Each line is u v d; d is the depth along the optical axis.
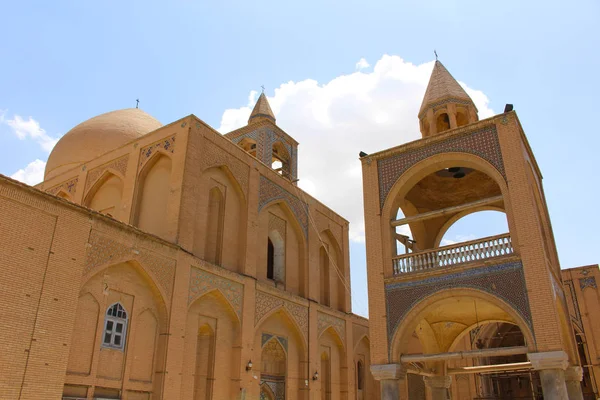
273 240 21.19
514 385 29.98
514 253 12.34
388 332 13.30
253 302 17.78
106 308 12.92
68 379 11.65
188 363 14.96
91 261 12.56
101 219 13.03
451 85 16.84
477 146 13.81
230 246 18.02
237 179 18.77
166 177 17.14
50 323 11.23
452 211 13.80
